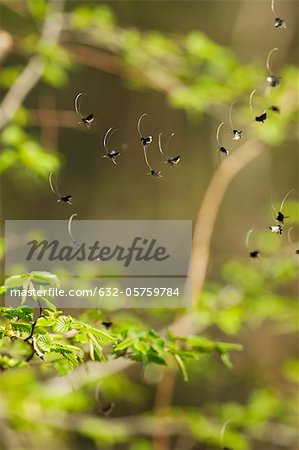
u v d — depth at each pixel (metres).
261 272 7.60
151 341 3.16
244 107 7.76
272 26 11.88
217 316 6.43
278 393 7.89
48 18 7.83
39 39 7.80
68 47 8.52
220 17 12.99
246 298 7.13
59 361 3.24
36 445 7.77
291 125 8.21
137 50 8.00
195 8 13.15
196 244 7.39
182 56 8.70
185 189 13.07
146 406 9.99
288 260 7.52
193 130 13.02
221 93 7.81
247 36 12.27
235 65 8.01
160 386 8.12
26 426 6.43
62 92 12.77
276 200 12.45
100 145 13.02
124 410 10.06
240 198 12.36
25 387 6.38
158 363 3.06
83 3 12.10
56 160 6.18
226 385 10.67
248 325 9.12
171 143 13.06
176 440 9.46
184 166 13.06
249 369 8.31
